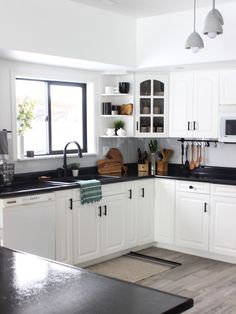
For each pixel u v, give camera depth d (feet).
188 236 16.25
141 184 16.63
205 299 12.16
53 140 16.47
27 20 12.60
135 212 16.46
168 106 17.51
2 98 14.15
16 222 12.32
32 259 6.50
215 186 15.31
